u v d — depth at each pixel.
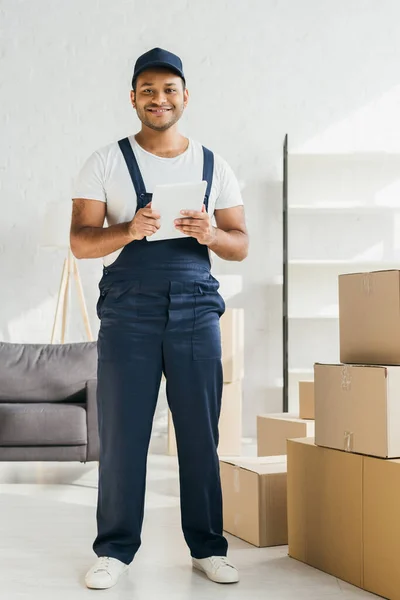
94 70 5.55
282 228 5.58
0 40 5.52
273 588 2.16
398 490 2.01
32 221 5.51
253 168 5.58
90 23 5.55
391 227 5.58
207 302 2.22
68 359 4.43
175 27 5.57
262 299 5.56
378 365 2.19
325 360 5.52
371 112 5.60
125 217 2.23
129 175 2.23
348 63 5.60
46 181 5.52
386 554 2.05
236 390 4.73
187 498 2.27
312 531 2.38
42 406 3.97
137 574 2.30
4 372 4.36
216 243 2.17
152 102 2.19
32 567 2.38
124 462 2.19
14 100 5.52
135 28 5.55
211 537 2.29
